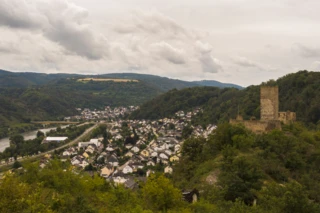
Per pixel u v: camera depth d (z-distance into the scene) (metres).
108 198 39.88
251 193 42.00
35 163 42.28
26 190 30.25
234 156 58.00
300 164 60.25
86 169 141.25
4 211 26.78
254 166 51.38
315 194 50.91
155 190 38.91
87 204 35.75
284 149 63.50
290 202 35.28
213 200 41.47
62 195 36.31
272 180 53.53
